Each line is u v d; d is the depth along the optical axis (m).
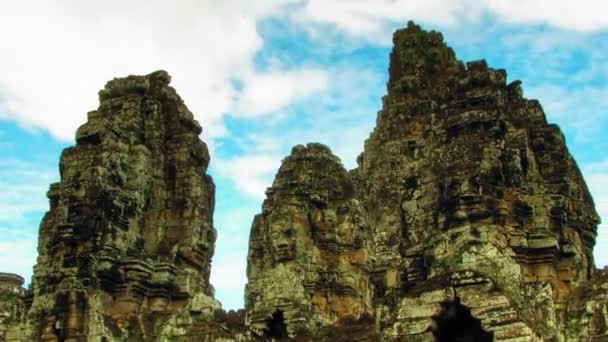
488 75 33.31
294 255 42.56
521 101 35.47
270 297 39.81
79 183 39.38
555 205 32.34
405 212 34.12
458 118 32.28
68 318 36.75
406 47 67.75
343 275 43.56
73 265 38.12
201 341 37.09
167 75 45.00
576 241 32.94
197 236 41.34
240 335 37.66
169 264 39.97
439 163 31.78
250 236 46.81
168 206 42.00
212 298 39.56
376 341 29.28
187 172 42.38
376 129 63.00
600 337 28.22
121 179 40.44
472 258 28.38
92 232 38.50
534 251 30.81
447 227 30.19
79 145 41.19
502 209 30.28
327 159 46.00
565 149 34.75
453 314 27.19
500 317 26.19
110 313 37.97
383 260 47.53
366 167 60.50
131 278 38.66
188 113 44.69
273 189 45.19
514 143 32.47
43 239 39.44
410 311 27.39
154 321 38.62
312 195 44.38
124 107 42.81
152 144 42.44
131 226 39.94
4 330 37.62
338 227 44.59
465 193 30.00
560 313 29.34
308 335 35.47
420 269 30.69
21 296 38.84
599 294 29.05
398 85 64.81
